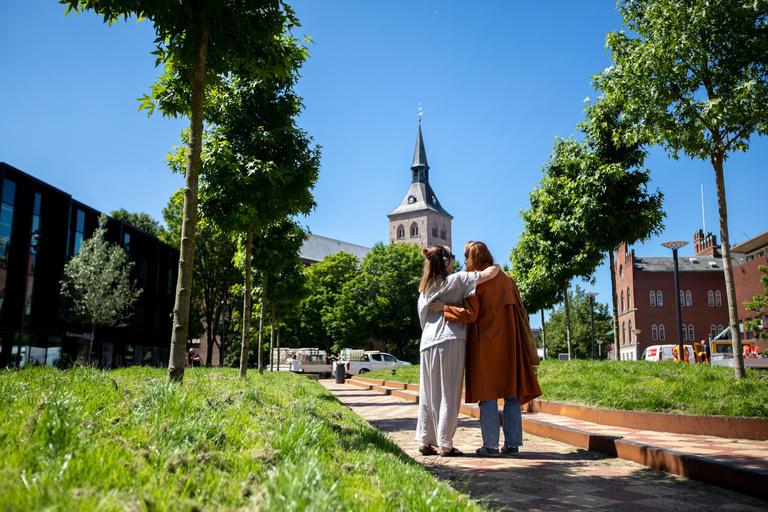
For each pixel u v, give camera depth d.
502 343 5.06
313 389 11.27
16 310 26.89
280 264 18.84
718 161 9.14
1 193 25.72
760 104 8.44
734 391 7.34
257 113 11.99
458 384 4.93
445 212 122.12
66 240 31.06
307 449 2.79
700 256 70.19
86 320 29.30
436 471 4.20
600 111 15.26
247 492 1.97
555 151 19.09
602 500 3.30
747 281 39.91
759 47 8.38
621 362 12.42
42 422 2.37
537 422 6.91
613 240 15.23
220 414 3.65
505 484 3.75
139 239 41.25
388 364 40.69
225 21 5.79
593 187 15.16
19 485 1.63
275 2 6.06
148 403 3.68
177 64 6.38
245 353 12.23
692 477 3.94
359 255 114.56
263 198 11.54
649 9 9.23
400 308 63.41
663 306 66.38
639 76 9.38
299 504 1.73
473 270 5.24
